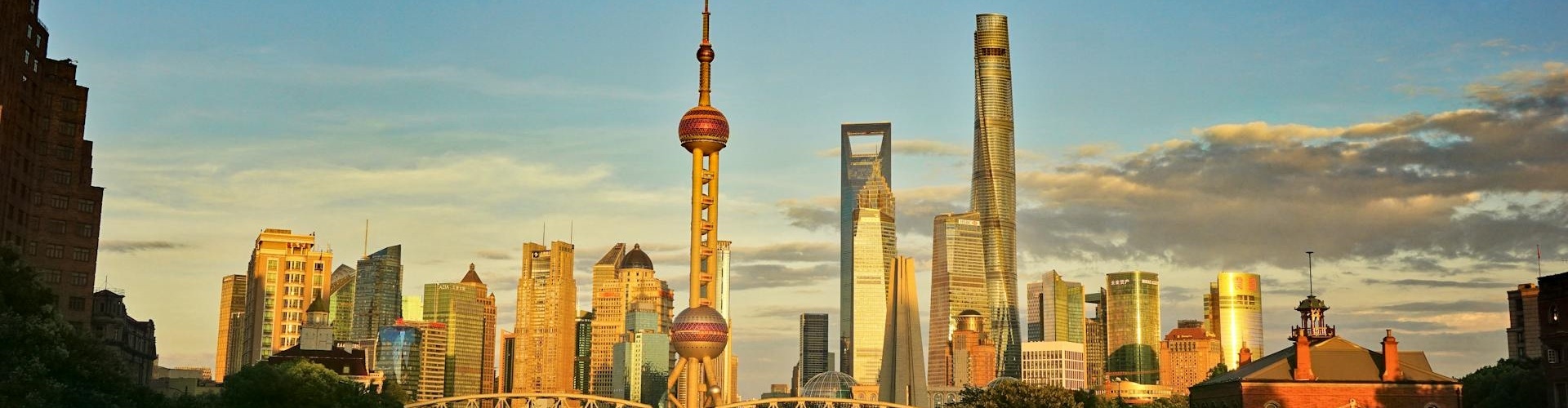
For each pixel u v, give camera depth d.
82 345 159.12
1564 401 190.38
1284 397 191.62
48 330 147.62
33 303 155.12
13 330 144.12
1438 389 190.00
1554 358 193.00
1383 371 193.12
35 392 135.12
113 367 169.12
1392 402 190.25
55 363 147.62
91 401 148.62
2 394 133.38
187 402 183.38
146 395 170.25
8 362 140.75
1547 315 194.62
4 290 152.38
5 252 157.88
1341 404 190.62
